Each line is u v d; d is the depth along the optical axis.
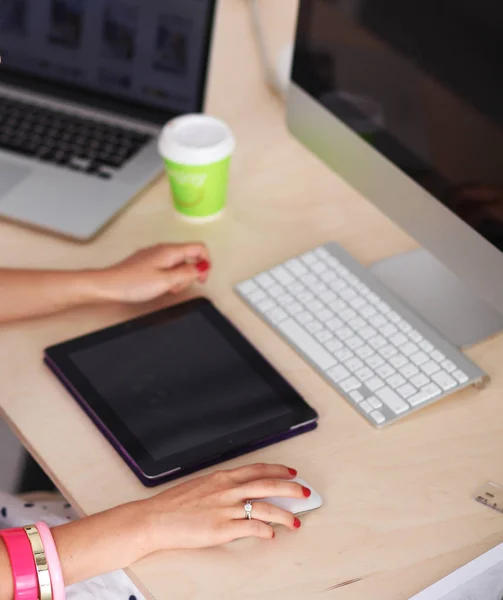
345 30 1.22
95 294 1.20
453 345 1.15
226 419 1.06
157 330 1.16
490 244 1.10
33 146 1.44
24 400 1.09
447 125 1.12
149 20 1.38
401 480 1.02
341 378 1.11
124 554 0.95
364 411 1.08
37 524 0.97
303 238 1.32
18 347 1.15
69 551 0.95
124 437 1.04
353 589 0.92
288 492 0.98
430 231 1.19
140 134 1.46
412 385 1.10
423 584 0.93
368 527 0.97
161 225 1.34
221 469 1.03
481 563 0.94
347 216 1.36
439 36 1.10
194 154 1.25
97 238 1.32
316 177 1.42
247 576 0.93
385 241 1.31
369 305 1.19
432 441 1.05
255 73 1.63
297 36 1.30
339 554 0.95
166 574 0.94
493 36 1.03
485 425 1.07
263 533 0.96
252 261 1.28
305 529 0.97
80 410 1.08
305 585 0.92
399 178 1.21
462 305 1.21
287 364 1.14
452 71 1.09
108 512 0.97
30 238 1.31
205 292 1.23
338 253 1.26
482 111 1.07
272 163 1.45
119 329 1.16
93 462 1.03
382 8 1.16
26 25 1.46
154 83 1.42
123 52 1.42
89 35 1.43
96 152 1.43
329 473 1.02
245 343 1.15
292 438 1.06
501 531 0.97
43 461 1.03
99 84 1.46
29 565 0.94
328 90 1.28
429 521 0.98
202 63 1.38
